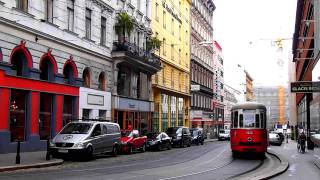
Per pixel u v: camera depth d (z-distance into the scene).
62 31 28.83
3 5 22.80
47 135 27.42
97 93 33.69
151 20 47.69
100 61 34.78
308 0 36.84
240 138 27.42
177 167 20.34
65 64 29.41
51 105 27.92
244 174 18.11
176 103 58.06
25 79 24.86
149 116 45.88
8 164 18.06
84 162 21.84
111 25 36.97
